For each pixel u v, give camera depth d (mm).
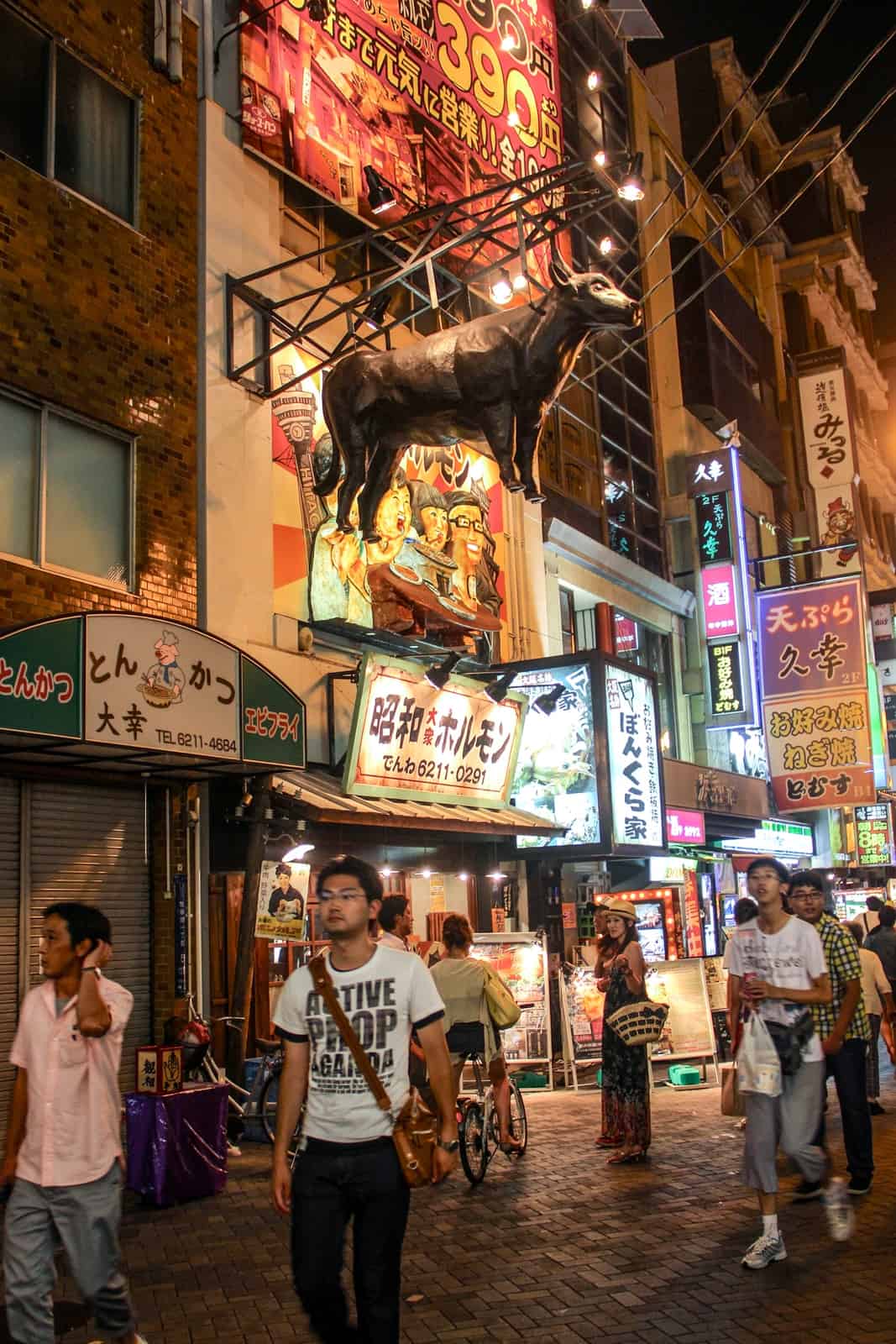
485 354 10844
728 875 22688
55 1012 4543
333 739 12688
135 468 10664
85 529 10188
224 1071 10352
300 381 12000
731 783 21266
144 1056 8188
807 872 7508
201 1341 5250
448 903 14633
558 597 18672
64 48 10602
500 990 8750
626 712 15961
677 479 24469
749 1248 6363
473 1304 5680
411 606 13484
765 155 36250
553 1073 13602
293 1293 5941
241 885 11141
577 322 10562
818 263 36438
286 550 12477
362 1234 3881
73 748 8680
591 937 17062
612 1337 5137
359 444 11594
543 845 15414
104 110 11031
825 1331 5094
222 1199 8133
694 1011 13719
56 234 10109
